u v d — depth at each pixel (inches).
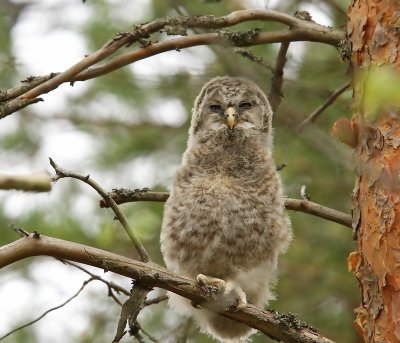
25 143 567.2
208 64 539.2
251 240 366.6
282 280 546.3
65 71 342.6
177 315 502.6
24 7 525.3
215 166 385.4
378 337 294.4
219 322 374.6
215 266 367.2
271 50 524.1
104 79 550.3
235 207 368.2
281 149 506.3
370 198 301.3
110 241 470.6
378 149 300.8
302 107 476.1
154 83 540.4
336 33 350.0
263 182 376.5
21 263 521.3
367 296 300.5
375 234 298.4
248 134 419.2
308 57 523.2
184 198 371.9
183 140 550.9
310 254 551.8
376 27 311.3
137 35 349.1
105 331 504.1
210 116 429.4
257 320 298.0
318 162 518.3
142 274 286.4
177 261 371.9
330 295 541.6
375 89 246.2
